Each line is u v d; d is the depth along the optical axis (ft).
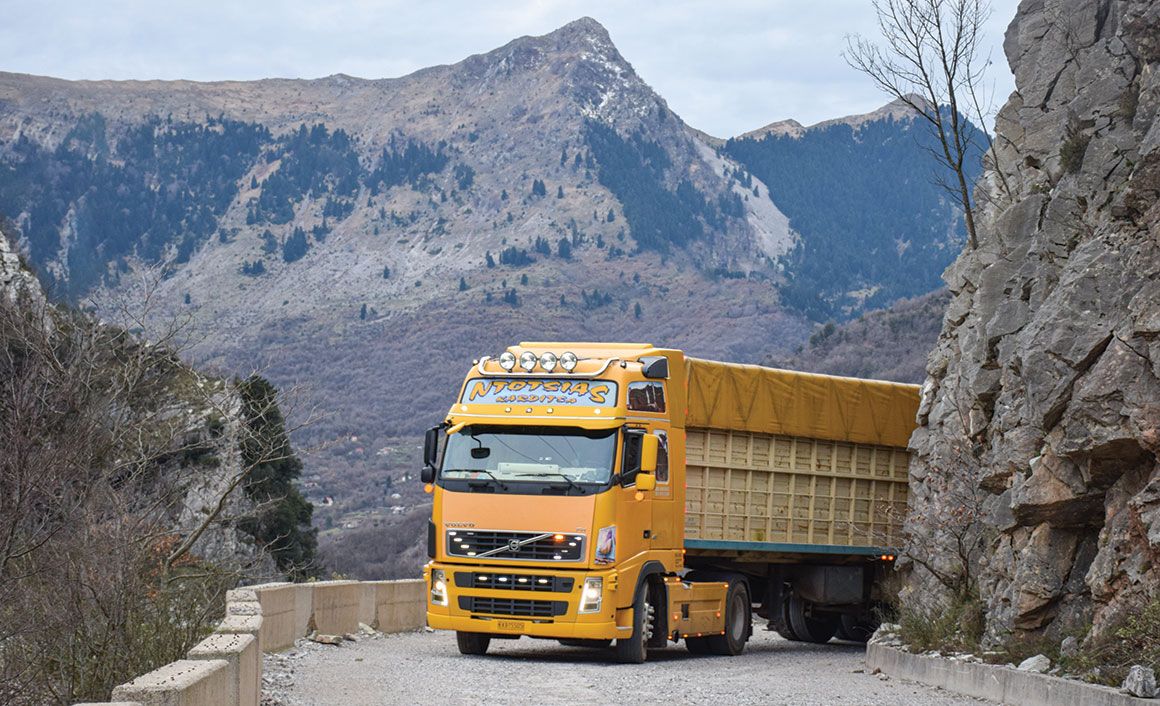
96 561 41.27
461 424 64.39
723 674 58.75
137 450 64.90
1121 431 50.06
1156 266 51.37
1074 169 62.18
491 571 62.34
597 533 61.46
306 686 48.03
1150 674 41.34
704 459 72.90
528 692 48.29
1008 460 60.85
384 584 80.07
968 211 78.18
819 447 81.05
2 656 39.47
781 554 79.77
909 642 62.90
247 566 76.79
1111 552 50.37
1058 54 69.92
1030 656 53.47
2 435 45.32
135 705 26.18
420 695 46.06
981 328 67.56
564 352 64.69
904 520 81.87
